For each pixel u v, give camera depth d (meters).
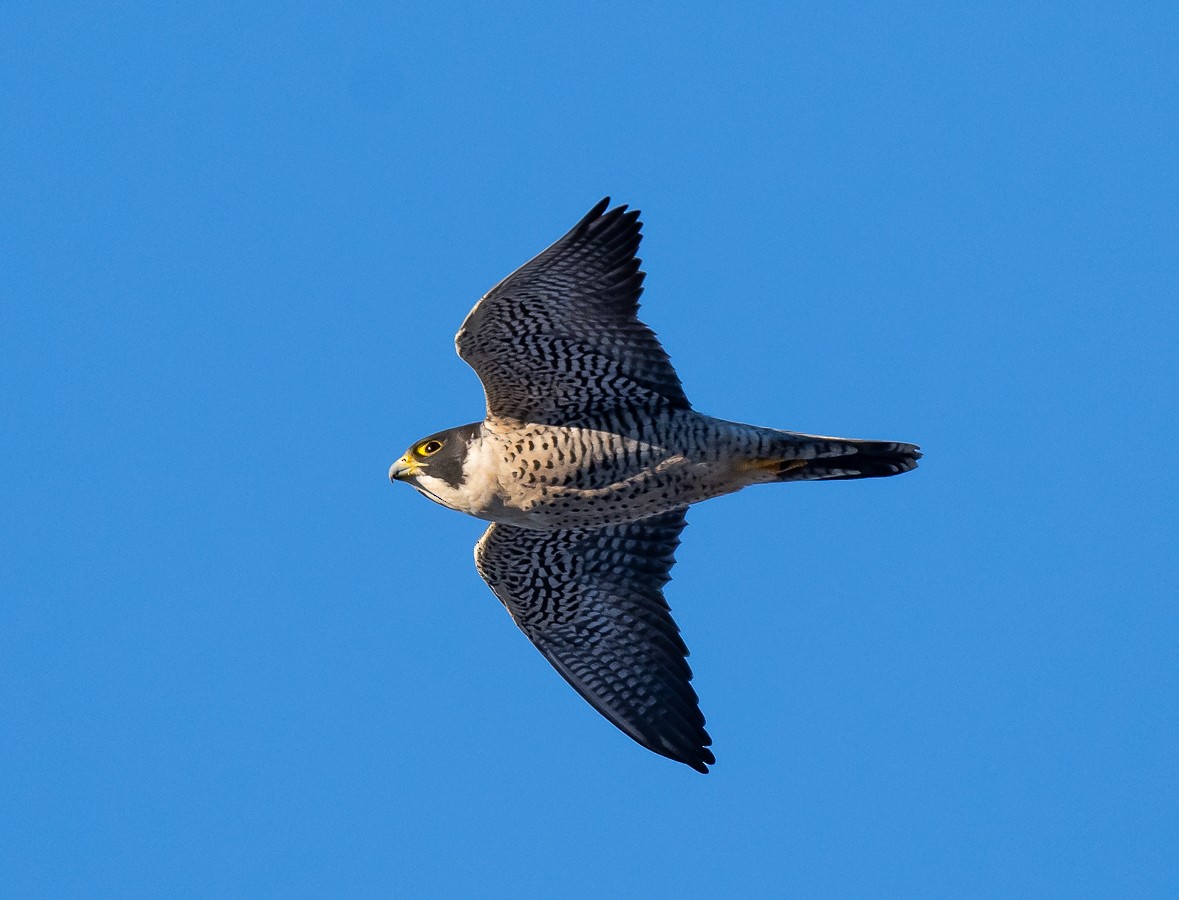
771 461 15.00
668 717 17.11
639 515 15.53
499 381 14.85
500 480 15.25
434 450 15.48
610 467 15.06
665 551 17.20
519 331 14.41
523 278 13.93
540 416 15.14
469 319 14.22
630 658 17.34
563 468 15.11
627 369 14.70
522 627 17.66
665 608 17.17
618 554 17.23
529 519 15.59
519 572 17.27
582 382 14.82
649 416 14.95
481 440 15.29
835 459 14.98
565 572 17.30
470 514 15.66
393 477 15.55
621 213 13.86
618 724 17.31
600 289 14.15
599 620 17.42
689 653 17.09
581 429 15.08
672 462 15.00
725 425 14.92
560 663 17.61
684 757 16.98
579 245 13.84
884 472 14.96
